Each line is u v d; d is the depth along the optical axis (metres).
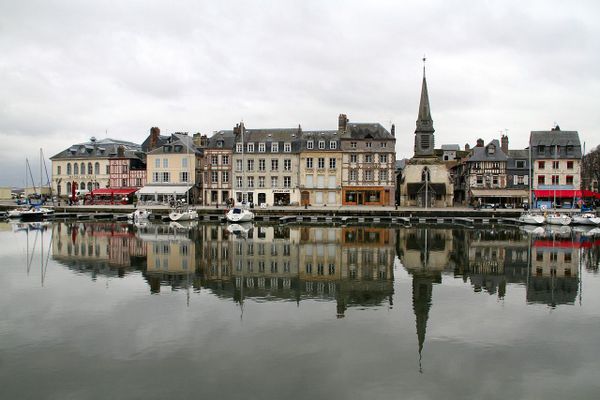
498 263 31.42
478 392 12.90
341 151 78.06
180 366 14.26
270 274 27.38
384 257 33.62
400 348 15.77
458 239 44.44
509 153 81.94
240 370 14.04
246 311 19.66
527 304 21.08
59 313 19.14
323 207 73.69
